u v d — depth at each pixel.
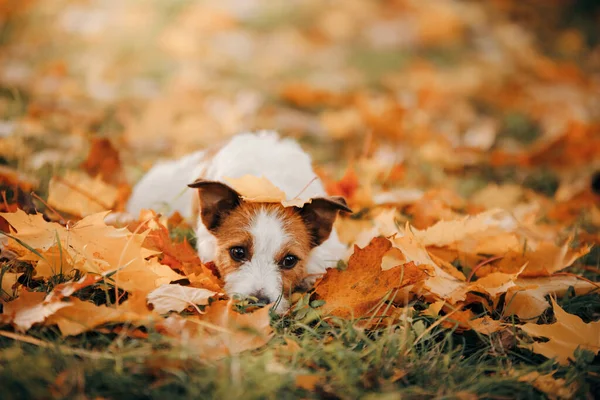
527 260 0.91
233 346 0.71
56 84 1.58
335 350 0.72
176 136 1.36
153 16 2.25
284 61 2.05
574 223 1.10
